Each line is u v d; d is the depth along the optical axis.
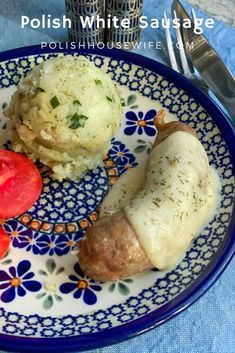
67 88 0.32
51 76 0.33
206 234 0.30
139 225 0.28
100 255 0.27
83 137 0.33
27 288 0.30
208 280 0.28
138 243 0.28
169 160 0.30
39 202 0.34
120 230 0.28
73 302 0.29
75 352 0.27
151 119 0.37
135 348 0.28
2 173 0.33
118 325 0.27
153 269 0.30
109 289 0.29
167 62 0.42
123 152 0.36
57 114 0.32
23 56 0.38
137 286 0.29
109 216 0.29
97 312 0.28
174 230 0.28
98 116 0.33
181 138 0.32
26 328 0.28
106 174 0.35
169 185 0.29
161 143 0.32
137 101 0.38
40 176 0.34
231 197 0.32
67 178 0.34
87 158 0.34
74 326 0.28
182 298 0.27
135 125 0.37
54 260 0.31
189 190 0.29
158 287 0.29
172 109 0.37
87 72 0.33
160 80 0.37
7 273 0.30
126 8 0.40
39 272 0.30
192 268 0.29
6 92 0.38
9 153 0.34
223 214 0.31
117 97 0.35
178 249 0.29
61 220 0.33
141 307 0.28
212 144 0.34
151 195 0.29
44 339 0.26
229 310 0.29
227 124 0.34
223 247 0.29
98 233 0.28
